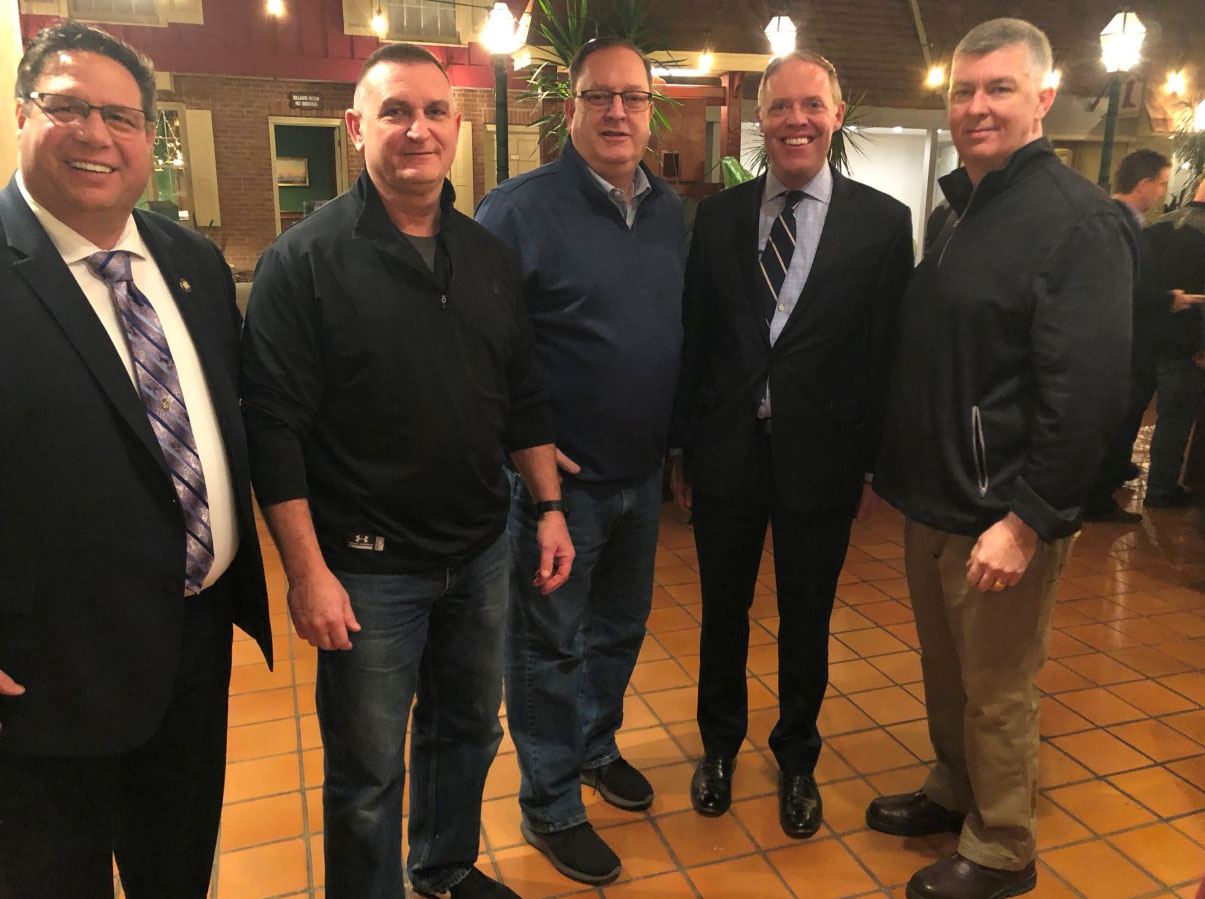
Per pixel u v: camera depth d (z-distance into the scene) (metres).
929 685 2.29
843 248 2.17
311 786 2.57
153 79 1.38
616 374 2.10
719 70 8.67
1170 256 4.56
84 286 1.36
